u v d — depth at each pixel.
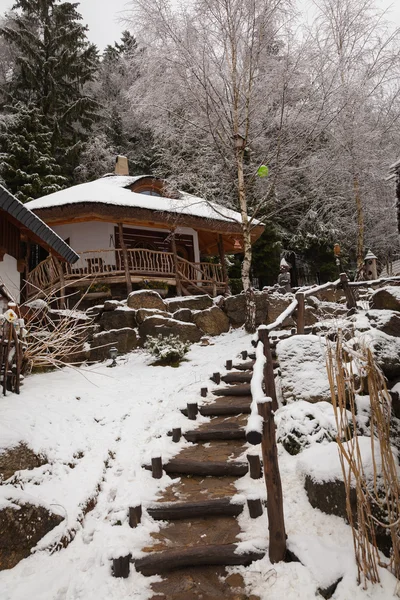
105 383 7.77
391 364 4.98
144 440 5.58
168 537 3.80
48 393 6.59
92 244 15.53
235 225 14.96
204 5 10.80
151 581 3.34
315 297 12.07
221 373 7.64
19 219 7.84
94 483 4.57
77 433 5.41
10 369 6.48
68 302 14.43
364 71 13.43
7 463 4.22
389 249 21.52
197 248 17.73
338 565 3.20
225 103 11.41
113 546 3.54
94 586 3.28
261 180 12.67
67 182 24.52
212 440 5.49
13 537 3.57
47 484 4.34
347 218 16.56
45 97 25.75
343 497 3.65
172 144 12.23
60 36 26.73
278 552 3.33
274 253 24.47
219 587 3.22
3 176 21.17
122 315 10.96
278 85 10.84
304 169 12.20
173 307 12.30
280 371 6.00
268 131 11.98
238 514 4.04
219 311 11.88
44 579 3.39
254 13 10.62
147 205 13.84
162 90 11.41
